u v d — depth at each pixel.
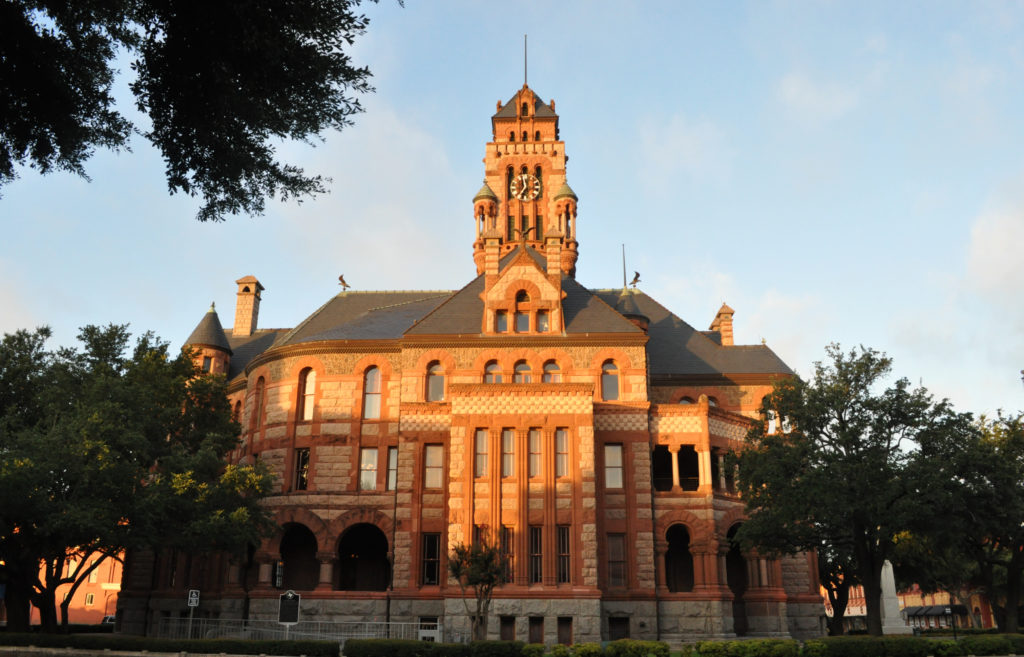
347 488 44.88
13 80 14.03
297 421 47.03
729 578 45.53
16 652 31.28
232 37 14.17
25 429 33.72
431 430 43.50
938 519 32.81
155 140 15.40
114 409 33.81
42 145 14.87
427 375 46.00
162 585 50.16
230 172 15.83
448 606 37.50
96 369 38.94
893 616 50.59
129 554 51.16
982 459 32.75
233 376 58.59
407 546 42.03
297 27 14.65
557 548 38.50
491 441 39.88
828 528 35.31
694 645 31.91
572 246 69.69
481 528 38.78
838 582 59.25
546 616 37.03
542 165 74.75
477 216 71.38
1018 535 37.28
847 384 34.97
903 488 31.88
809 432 35.50
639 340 45.12
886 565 51.31
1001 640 32.31
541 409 40.25
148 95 14.88
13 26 13.54
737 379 49.81
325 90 15.48
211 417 44.03
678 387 50.00
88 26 14.44
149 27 14.41
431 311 48.97
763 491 34.97
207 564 47.59
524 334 45.78
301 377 48.03
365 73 15.50
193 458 36.12
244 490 37.84
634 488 41.16
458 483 39.34
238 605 43.94
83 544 33.62
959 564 56.25
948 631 51.53
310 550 46.66
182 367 43.91
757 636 41.06
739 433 44.94
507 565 37.19
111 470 32.38
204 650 31.45
